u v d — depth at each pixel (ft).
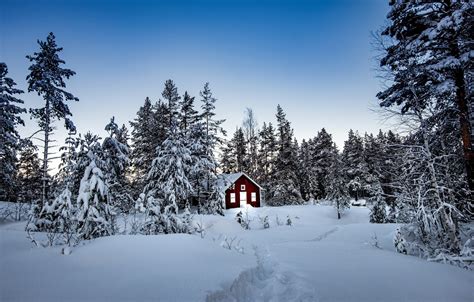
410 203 36.45
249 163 163.12
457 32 35.96
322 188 179.32
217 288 16.62
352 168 159.94
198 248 25.43
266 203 147.33
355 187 154.40
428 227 32.71
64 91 76.38
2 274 18.06
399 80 38.81
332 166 133.28
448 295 18.28
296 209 121.70
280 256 30.89
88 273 18.51
